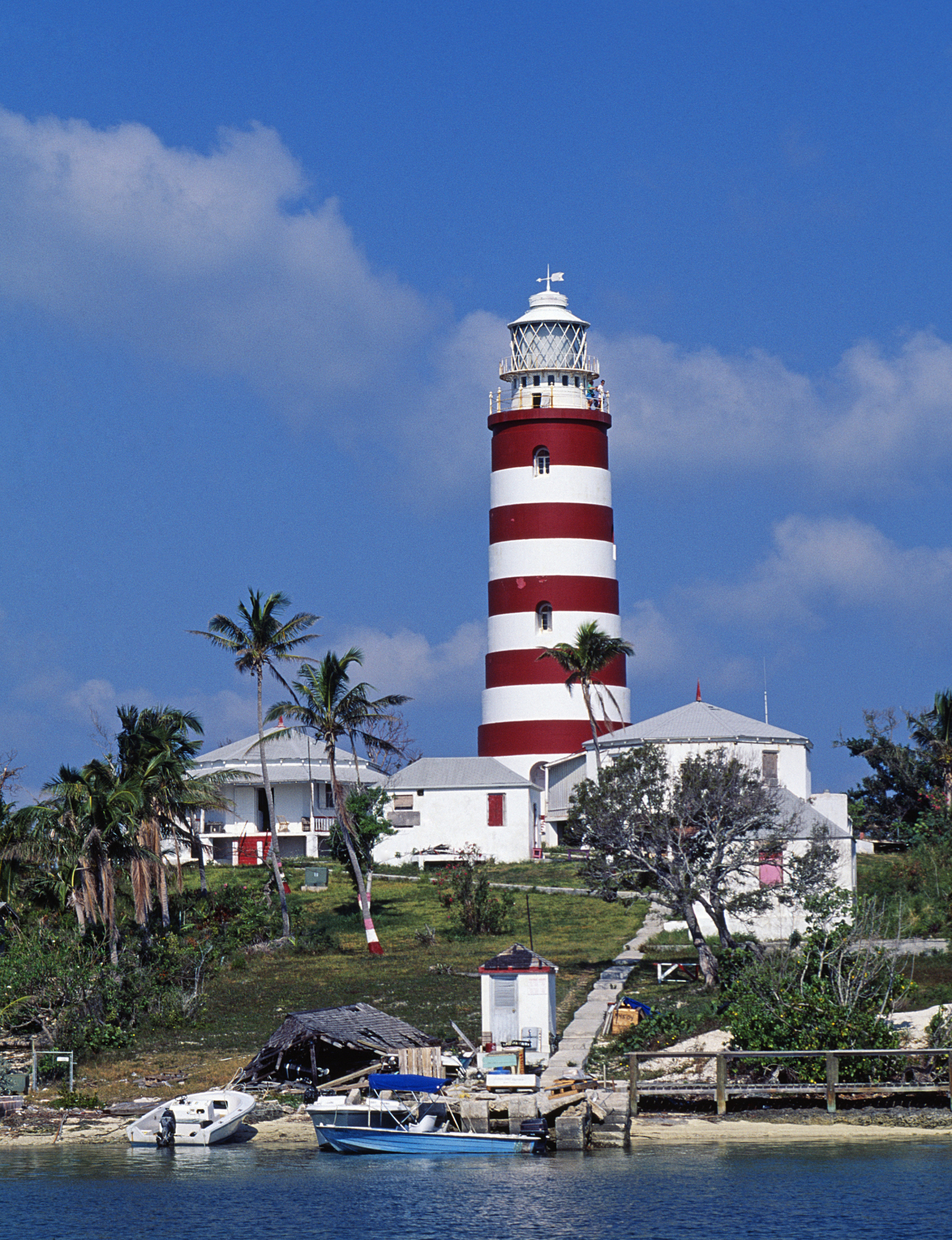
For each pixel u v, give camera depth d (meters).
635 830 63.97
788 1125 49.16
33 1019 59.03
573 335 109.00
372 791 87.00
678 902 64.12
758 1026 50.91
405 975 66.94
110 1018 58.84
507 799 98.50
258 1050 56.53
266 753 103.38
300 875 92.50
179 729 79.50
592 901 83.44
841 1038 49.94
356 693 78.62
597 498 105.06
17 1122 50.78
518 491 104.75
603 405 107.50
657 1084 49.41
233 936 73.56
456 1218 41.00
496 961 55.19
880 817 100.56
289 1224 40.69
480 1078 51.22
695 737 89.50
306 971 68.56
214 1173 45.47
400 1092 49.66
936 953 64.62
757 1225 40.03
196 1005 62.31
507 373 108.19
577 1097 48.06
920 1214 40.66
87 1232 40.22
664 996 60.50
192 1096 49.62
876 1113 49.50
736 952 61.47
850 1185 43.09
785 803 75.31
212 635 80.00
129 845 63.91
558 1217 40.97
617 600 106.06
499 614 104.88
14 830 63.03
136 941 65.62
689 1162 45.59
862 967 53.81
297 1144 48.72
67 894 62.31
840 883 75.81
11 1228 40.59
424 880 91.56
